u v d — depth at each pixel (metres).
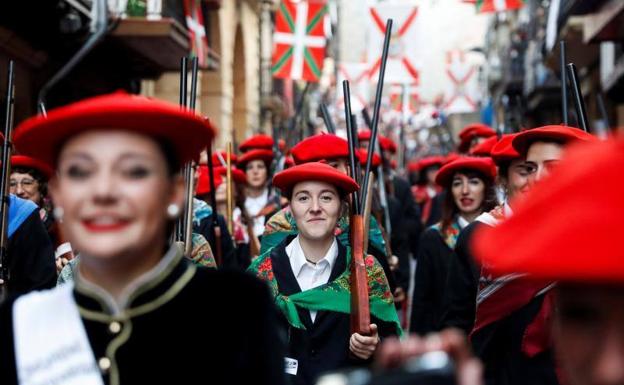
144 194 2.60
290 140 12.04
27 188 7.38
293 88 35.75
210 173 6.89
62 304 2.68
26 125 2.58
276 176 5.34
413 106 23.39
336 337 5.18
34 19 13.28
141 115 2.55
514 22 37.66
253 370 2.68
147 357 2.64
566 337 1.91
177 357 2.65
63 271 5.67
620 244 1.64
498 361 4.87
